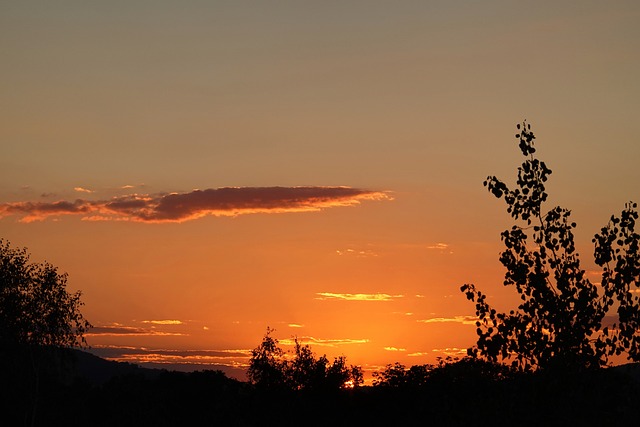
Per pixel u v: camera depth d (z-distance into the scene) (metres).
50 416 92.81
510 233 27.34
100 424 126.56
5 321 86.62
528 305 26.66
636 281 26.48
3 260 89.12
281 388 86.75
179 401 132.50
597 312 26.27
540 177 27.31
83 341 90.38
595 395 25.95
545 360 26.27
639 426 25.45
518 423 26.36
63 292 90.12
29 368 88.88
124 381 144.12
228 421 94.12
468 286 27.09
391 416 73.75
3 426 88.94
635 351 25.91
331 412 82.81
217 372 137.62
